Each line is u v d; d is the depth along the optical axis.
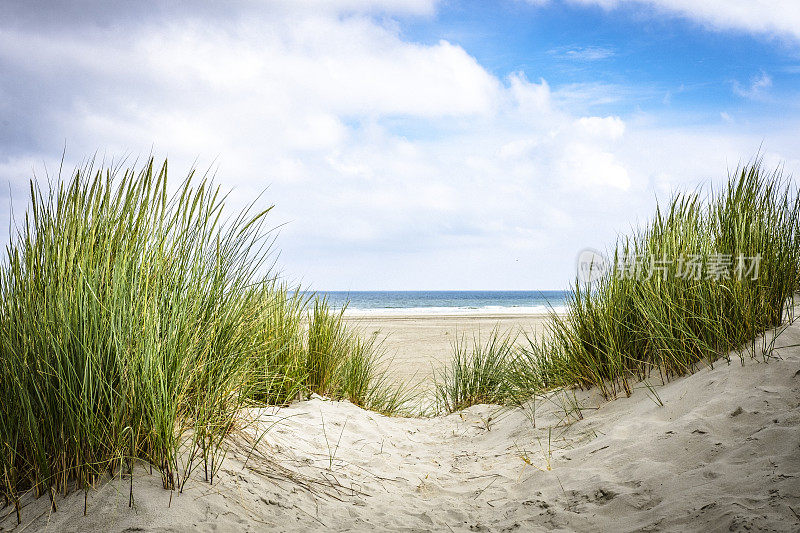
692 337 3.84
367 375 6.10
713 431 2.94
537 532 2.56
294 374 4.96
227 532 2.29
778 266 3.88
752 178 4.35
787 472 2.36
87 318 2.42
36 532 2.11
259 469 3.00
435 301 59.28
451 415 5.61
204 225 2.88
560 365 4.86
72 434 2.32
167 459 2.46
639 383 4.09
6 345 2.35
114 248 2.75
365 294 104.62
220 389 2.95
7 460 2.30
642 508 2.53
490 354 6.32
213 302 2.93
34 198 2.62
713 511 2.25
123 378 2.41
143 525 2.15
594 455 3.27
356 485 3.31
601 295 4.46
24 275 2.54
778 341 3.58
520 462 3.68
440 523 2.84
